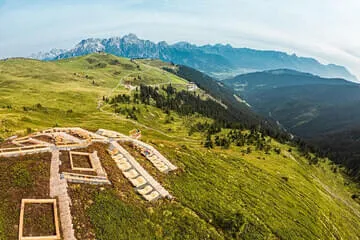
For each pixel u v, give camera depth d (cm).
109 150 6912
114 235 4416
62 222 4238
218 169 8925
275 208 8325
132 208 5094
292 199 10088
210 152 10925
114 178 5712
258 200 8131
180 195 6269
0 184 4553
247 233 6144
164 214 5369
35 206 4347
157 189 5941
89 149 6425
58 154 5769
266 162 17688
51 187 4791
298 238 7300
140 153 7406
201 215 5900
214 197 6881
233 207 6850
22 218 4088
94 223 4450
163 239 4841
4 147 5766
